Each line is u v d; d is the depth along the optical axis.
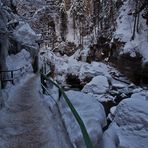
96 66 37.06
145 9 39.03
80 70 36.19
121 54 35.81
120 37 38.12
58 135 8.03
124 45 36.59
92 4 54.31
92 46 47.41
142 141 6.67
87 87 25.05
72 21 59.50
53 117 9.72
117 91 26.25
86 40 53.81
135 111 7.30
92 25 53.09
